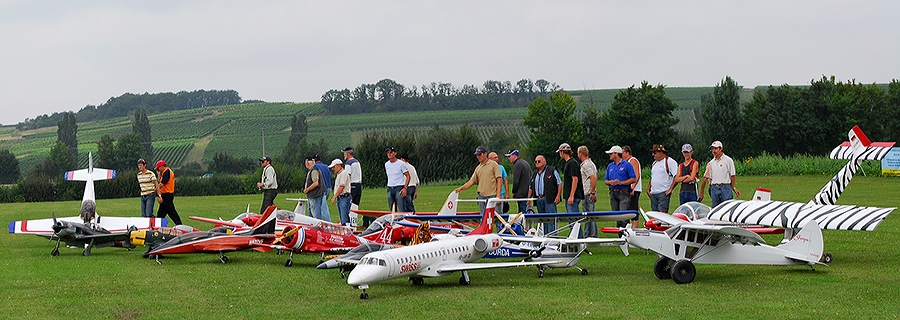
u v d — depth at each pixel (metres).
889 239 12.15
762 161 42.69
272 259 10.88
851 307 6.60
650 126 64.06
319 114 172.12
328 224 10.83
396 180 14.88
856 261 9.82
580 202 12.65
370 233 10.82
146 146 117.38
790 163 41.47
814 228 8.93
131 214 20.70
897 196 22.73
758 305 6.74
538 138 69.38
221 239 10.25
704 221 9.95
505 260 10.22
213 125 155.38
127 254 11.35
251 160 100.62
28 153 132.00
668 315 6.34
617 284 8.20
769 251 8.77
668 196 12.60
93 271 9.23
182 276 8.84
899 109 71.94
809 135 67.56
